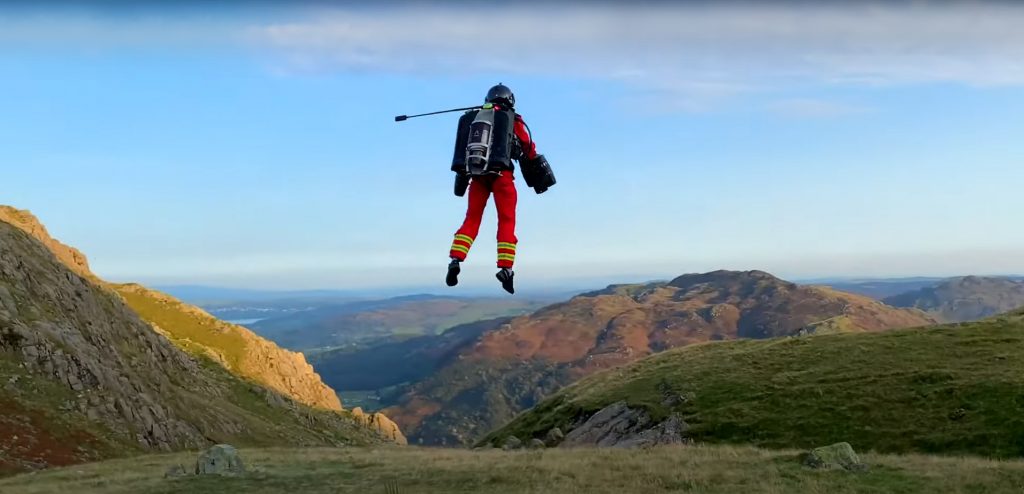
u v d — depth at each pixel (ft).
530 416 179.73
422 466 79.05
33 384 158.30
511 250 20.85
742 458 75.77
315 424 359.25
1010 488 58.34
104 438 156.35
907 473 65.10
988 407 109.29
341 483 69.62
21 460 127.13
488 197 21.95
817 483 61.36
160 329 398.01
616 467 72.59
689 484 62.08
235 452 80.84
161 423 187.42
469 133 20.93
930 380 124.88
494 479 67.26
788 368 149.89
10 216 349.61
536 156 22.24
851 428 115.14
